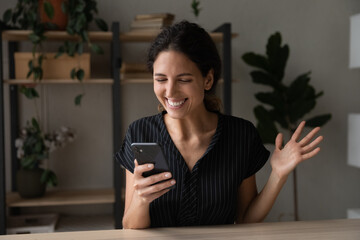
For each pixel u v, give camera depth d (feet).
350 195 10.14
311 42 9.77
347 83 9.98
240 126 4.17
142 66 8.23
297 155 3.76
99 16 8.95
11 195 8.35
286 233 3.37
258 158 4.23
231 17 9.39
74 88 9.00
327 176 10.03
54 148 8.11
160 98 3.53
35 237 3.34
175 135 4.05
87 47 8.96
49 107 8.91
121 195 7.98
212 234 3.36
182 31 3.45
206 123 4.10
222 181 3.97
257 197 4.18
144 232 3.46
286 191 9.86
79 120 9.04
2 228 7.50
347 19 9.87
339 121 10.00
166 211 3.94
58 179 9.04
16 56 7.73
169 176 3.28
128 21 9.05
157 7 9.14
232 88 9.51
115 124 7.87
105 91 9.12
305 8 9.70
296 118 8.66
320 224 3.64
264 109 8.61
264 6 9.52
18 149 8.21
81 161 9.11
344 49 9.91
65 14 7.84
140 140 4.07
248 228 3.53
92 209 9.18
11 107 8.64
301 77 8.64
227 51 8.00
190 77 3.41
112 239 3.26
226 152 4.04
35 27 7.50
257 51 9.53
